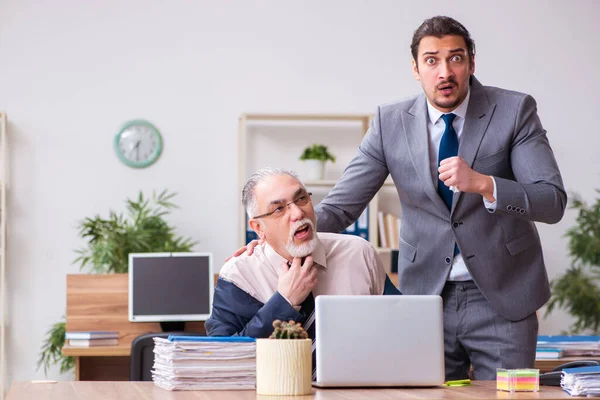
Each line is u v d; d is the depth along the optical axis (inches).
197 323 207.5
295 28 253.4
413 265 114.4
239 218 245.0
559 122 259.8
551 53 260.4
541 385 81.5
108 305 202.4
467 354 114.9
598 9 262.1
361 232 240.5
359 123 255.6
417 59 106.8
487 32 258.8
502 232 108.9
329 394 73.1
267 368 72.1
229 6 251.6
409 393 74.0
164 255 204.1
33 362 240.5
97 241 229.5
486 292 109.3
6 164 242.1
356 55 255.0
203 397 70.6
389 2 256.7
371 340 78.5
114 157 245.8
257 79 251.8
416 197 112.7
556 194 102.2
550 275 255.3
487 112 109.3
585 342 147.7
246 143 251.9
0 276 239.0
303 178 247.9
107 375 210.2
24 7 244.8
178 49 249.3
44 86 244.8
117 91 247.0
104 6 247.4
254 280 96.6
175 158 247.9
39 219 242.8
